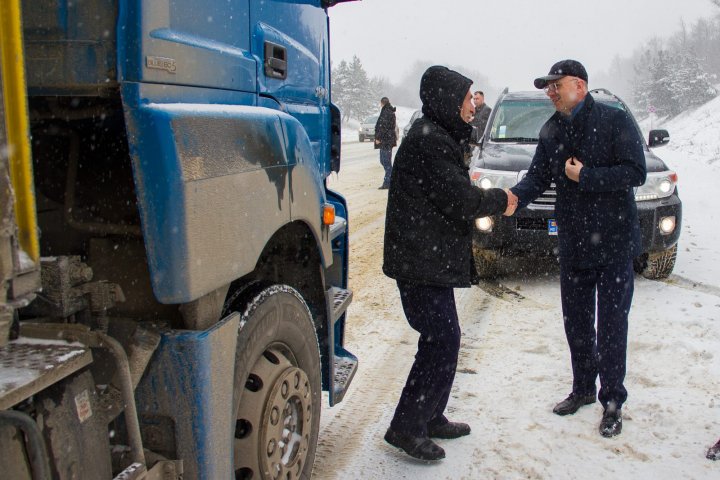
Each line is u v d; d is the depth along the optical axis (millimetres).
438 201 3127
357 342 5215
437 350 3312
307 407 2871
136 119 1948
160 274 1947
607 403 3721
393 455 3477
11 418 1497
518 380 4406
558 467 3344
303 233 2992
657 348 4930
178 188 1937
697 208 11328
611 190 3518
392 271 3262
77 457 1730
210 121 2119
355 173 20109
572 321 3846
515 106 7949
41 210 2447
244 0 2648
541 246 6359
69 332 1772
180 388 2094
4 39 1464
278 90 2992
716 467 3314
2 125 1445
